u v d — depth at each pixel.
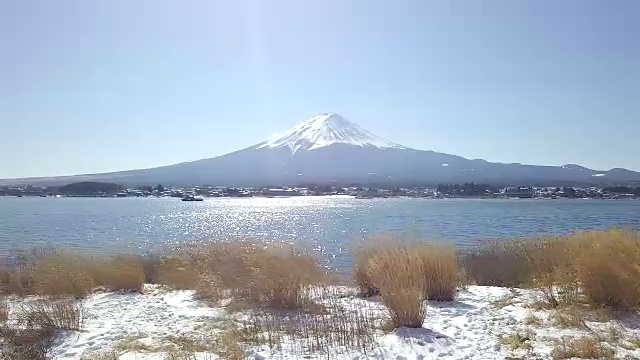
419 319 7.89
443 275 10.16
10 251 24.42
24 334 7.73
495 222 57.38
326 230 47.09
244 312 9.38
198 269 13.17
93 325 8.64
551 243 13.76
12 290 12.98
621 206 112.56
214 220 71.62
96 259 14.82
